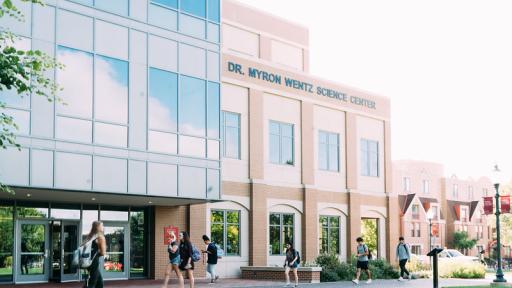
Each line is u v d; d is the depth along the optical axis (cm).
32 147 2142
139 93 2461
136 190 2411
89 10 2336
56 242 2645
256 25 3694
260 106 3394
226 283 2723
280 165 3494
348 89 3972
